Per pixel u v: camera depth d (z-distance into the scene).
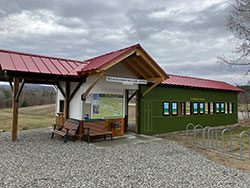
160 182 5.59
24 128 14.52
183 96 15.25
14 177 5.57
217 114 17.83
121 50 10.90
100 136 11.12
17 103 10.22
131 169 6.53
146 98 13.23
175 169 6.68
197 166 7.07
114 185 5.28
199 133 14.91
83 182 5.39
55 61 11.55
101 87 11.44
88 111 10.95
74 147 9.08
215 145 10.77
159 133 13.73
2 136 11.34
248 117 25.59
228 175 6.30
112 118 11.80
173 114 14.57
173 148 9.58
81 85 10.90
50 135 11.74
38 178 5.55
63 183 5.28
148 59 11.11
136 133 12.91
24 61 10.32
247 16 20.58
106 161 7.25
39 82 11.68
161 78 11.80
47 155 7.74
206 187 5.37
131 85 12.65
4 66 9.12
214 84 18.69
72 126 10.62
